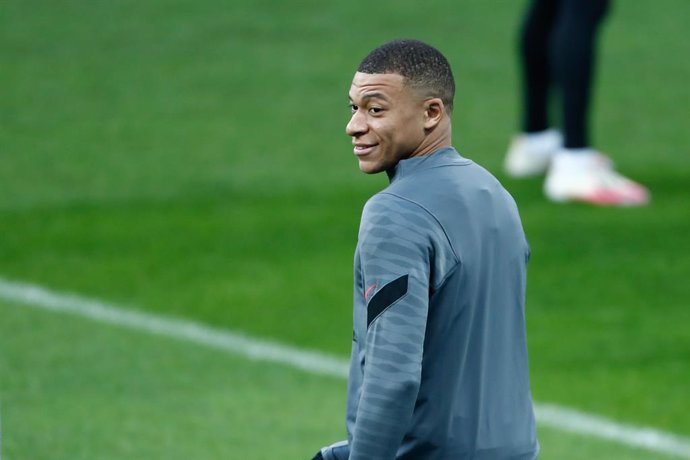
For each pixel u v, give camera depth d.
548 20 41.16
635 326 30.41
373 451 11.08
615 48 59.59
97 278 33.00
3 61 55.22
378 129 11.68
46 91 51.53
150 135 46.66
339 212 38.81
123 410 24.36
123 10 62.59
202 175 42.41
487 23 61.72
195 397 25.30
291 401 25.36
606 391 26.56
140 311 30.66
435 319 11.59
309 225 37.59
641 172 43.94
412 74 11.62
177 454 22.25
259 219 38.09
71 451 22.14
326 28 60.69
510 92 52.78
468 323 11.69
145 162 43.69
